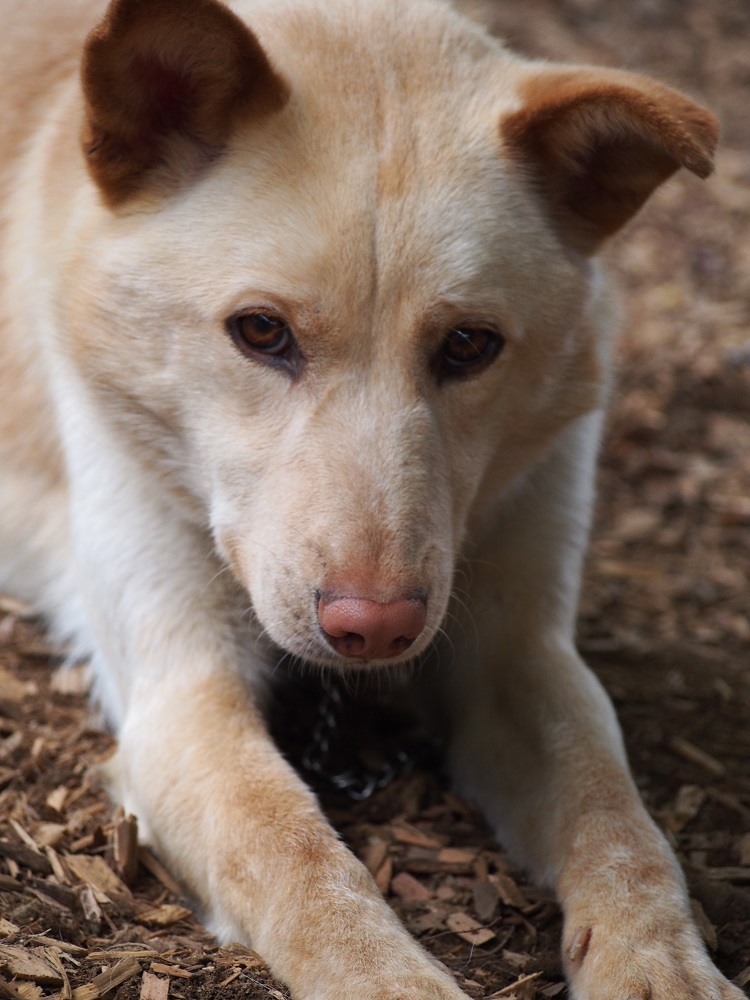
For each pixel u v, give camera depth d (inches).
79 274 172.7
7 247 214.4
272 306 155.1
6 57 223.0
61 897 162.1
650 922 150.8
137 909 163.5
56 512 223.3
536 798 177.2
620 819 166.1
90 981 142.9
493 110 168.7
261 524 158.9
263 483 159.6
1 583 236.7
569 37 461.4
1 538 231.8
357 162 157.0
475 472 170.4
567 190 175.3
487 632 193.6
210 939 157.8
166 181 167.2
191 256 160.7
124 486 187.2
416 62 170.4
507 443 178.9
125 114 162.6
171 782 167.2
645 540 273.7
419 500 152.6
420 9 179.9
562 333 173.6
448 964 157.2
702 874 175.2
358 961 142.5
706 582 261.0
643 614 248.7
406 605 146.6
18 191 211.2
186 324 162.4
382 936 146.2
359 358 155.9
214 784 164.1
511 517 195.0
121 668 189.6
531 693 186.1
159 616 183.3
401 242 154.0
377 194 155.6
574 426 197.3
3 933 149.5
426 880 174.2
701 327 339.9
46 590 229.3
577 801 169.6
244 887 154.0
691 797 193.6
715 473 295.1
